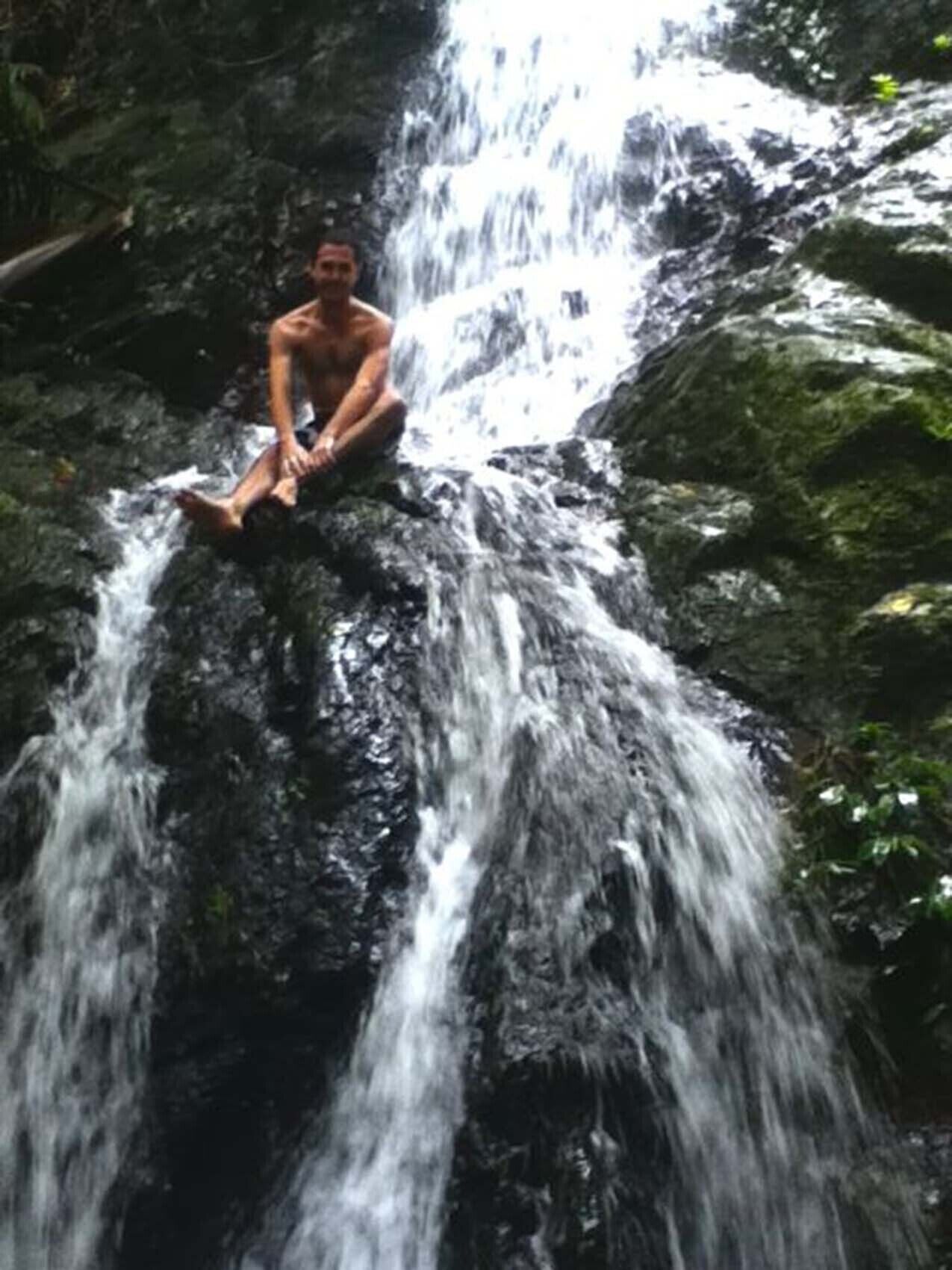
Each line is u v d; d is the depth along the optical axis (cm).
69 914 583
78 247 967
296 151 1021
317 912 524
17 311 942
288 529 644
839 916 542
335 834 539
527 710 577
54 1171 546
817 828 561
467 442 777
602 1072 498
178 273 943
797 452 664
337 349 685
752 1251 500
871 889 544
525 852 544
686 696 605
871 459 654
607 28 1032
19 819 611
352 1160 510
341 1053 519
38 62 1228
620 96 987
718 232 881
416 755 565
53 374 878
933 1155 501
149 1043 540
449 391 867
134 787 594
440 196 976
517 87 1020
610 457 713
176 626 636
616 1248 479
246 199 986
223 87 1110
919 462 648
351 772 552
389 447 679
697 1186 501
